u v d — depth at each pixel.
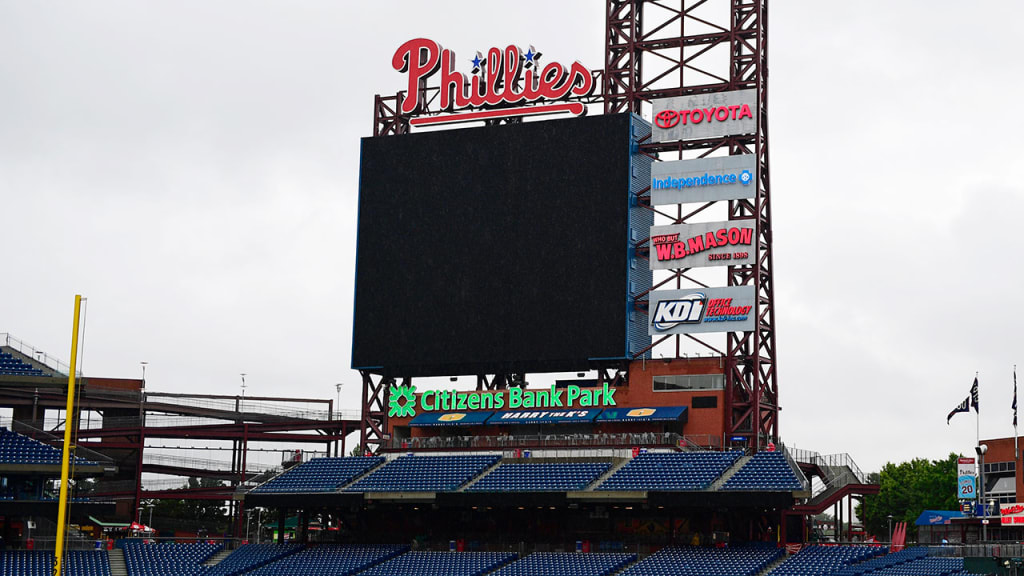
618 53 87.88
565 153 85.56
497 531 86.75
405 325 87.75
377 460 88.12
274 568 85.00
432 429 90.06
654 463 80.38
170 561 87.44
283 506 86.38
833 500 84.25
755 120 82.69
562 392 85.12
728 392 81.69
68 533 84.25
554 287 84.25
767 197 83.31
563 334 83.50
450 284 87.06
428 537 87.62
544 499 79.31
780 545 79.69
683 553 78.81
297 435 117.25
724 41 85.31
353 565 83.88
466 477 83.19
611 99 86.88
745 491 74.81
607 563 79.00
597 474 80.69
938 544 80.31
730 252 81.38
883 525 154.88
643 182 85.44
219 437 114.69
